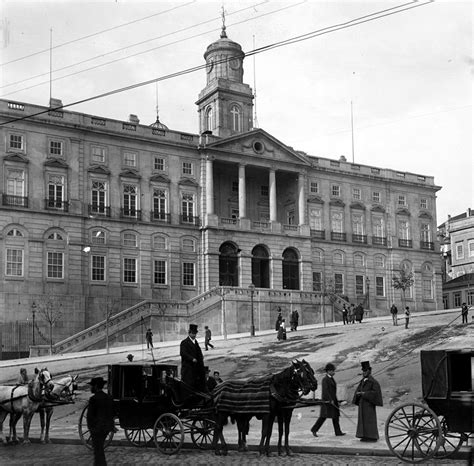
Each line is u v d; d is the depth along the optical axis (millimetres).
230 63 90938
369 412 20625
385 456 18062
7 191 68250
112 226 73438
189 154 79688
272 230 82625
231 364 43625
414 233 96750
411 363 36188
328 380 22359
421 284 95938
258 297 72938
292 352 46156
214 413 19109
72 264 70312
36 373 22953
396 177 96688
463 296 109500
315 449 19047
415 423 18656
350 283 89875
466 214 126312
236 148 81500
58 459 18312
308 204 88062
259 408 18266
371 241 92875
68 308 69188
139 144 76688
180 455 18766
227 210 84312
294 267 84625
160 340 65562
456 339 42688
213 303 69750
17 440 22219
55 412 33594
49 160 70625
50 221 69750
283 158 84875
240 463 17125
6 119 68875
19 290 67312
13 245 67688
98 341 61344
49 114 71250
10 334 66000
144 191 76188
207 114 90312
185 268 77562
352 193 92625
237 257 80312
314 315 76812
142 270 74562
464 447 18203
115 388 19844
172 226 77125
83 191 72312
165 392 19266
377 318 76062
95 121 74188
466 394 16297
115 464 17203
